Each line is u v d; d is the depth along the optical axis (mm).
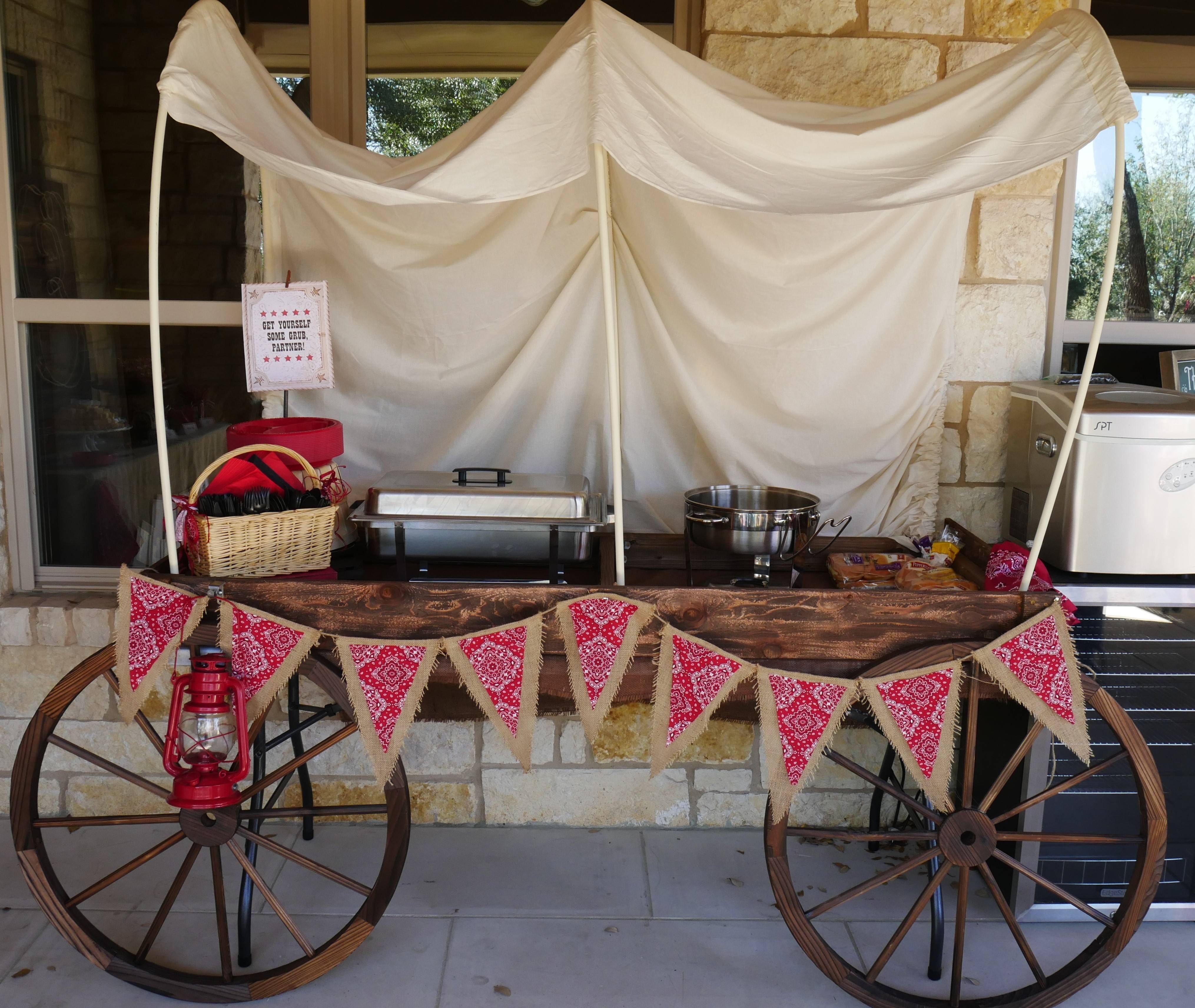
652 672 2146
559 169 1755
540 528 2279
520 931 2426
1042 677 2068
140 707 2068
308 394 2766
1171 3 2732
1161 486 2344
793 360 2662
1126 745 2135
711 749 2861
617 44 1876
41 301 2834
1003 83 1903
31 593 2938
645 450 2779
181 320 2830
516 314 2693
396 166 2266
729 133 1909
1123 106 1775
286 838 2812
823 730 2062
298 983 2186
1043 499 2535
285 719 2834
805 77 2635
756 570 2344
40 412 2908
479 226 2629
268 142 1887
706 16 2615
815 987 2254
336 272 2689
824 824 2904
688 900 2559
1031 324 2768
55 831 2820
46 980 2232
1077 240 2822
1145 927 2516
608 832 2891
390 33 2766
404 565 2293
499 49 2771
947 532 2627
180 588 2051
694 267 2604
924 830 2707
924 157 1872
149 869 2652
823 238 2564
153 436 2900
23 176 2814
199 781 2012
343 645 2057
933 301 2650
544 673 2143
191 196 2793
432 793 2885
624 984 2248
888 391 2695
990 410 2799
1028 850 2445
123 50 2771
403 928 2426
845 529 2795
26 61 2777
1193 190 2809
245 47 2156
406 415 2773
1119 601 2379
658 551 2611
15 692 2793
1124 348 2857
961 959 2145
